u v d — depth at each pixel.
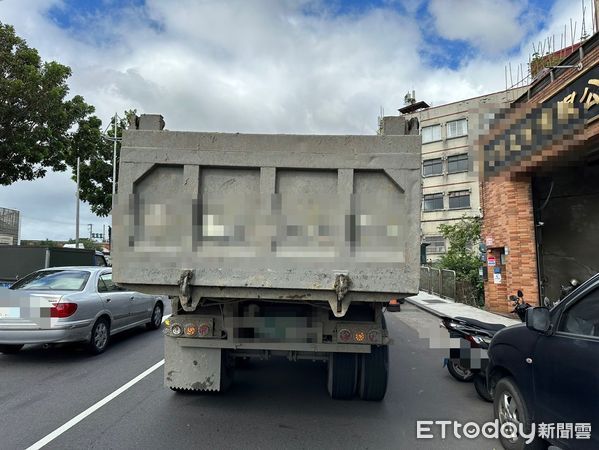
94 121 20.61
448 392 5.99
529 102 10.62
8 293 7.30
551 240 12.07
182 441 4.20
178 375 4.89
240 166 4.07
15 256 15.12
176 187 4.11
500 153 10.93
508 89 15.51
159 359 7.54
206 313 4.80
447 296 18.80
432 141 41.59
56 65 16.80
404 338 10.23
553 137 9.47
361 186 4.04
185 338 4.78
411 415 5.04
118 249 4.07
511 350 4.08
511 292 12.49
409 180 3.96
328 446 4.16
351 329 4.63
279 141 4.07
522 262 12.13
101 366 7.07
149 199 4.11
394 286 3.91
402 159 3.98
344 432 4.51
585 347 3.17
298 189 4.07
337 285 3.89
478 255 19.20
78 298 7.51
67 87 17.48
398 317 13.84
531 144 10.13
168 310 13.66
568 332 3.45
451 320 6.30
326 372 6.33
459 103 40.44
